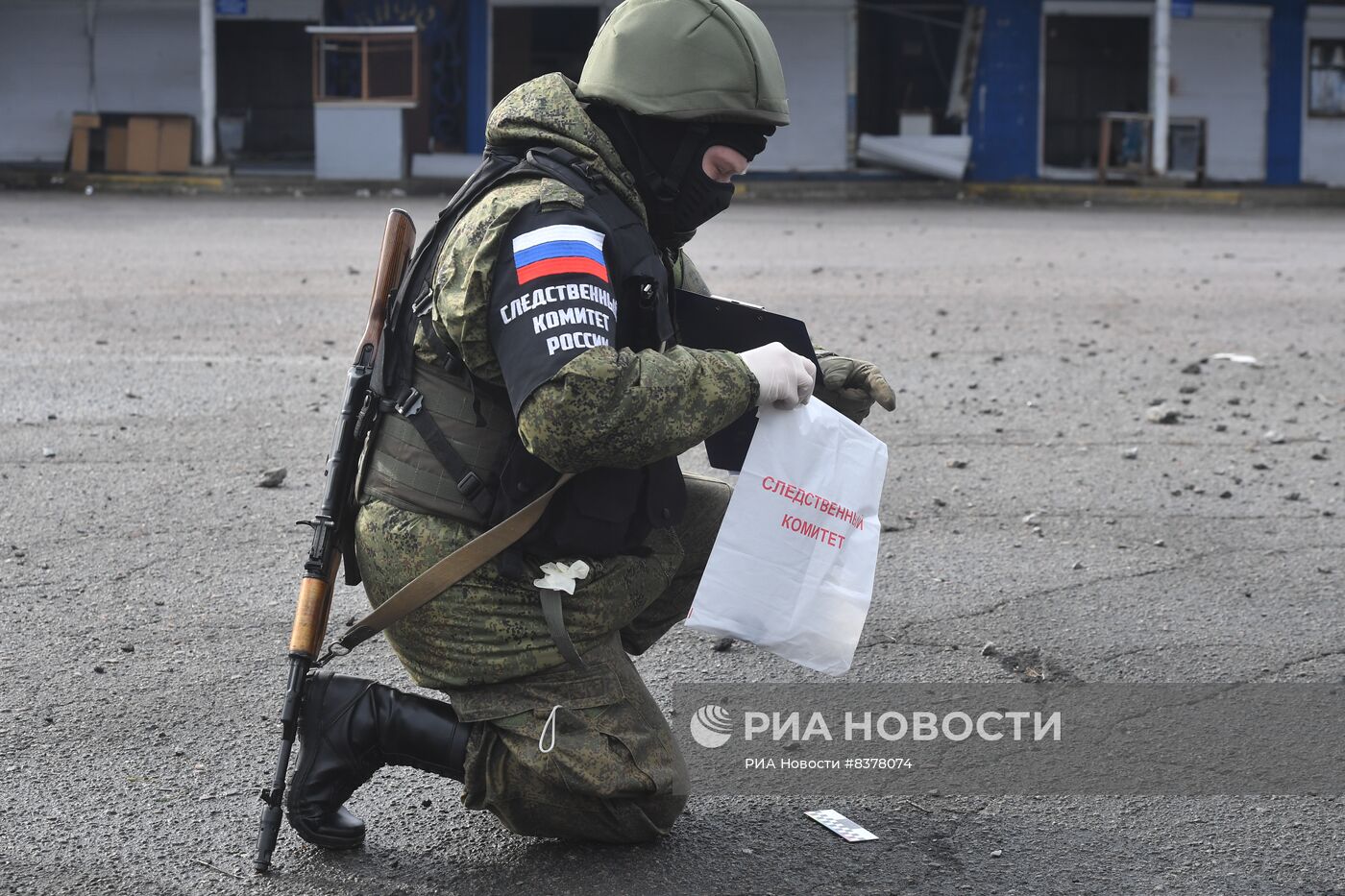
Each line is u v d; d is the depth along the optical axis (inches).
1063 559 238.8
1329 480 290.4
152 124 1151.0
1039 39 1211.2
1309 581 228.8
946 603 217.0
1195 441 323.0
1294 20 1237.1
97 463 287.6
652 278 125.6
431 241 130.1
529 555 128.6
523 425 118.5
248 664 189.0
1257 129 1247.5
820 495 133.0
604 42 128.3
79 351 403.2
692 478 151.4
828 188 1152.8
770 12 1194.0
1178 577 230.2
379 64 1106.7
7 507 256.4
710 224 861.2
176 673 185.5
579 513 126.7
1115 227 882.1
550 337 117.0
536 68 1215.6
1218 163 1250.6
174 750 163.3
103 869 136.9
